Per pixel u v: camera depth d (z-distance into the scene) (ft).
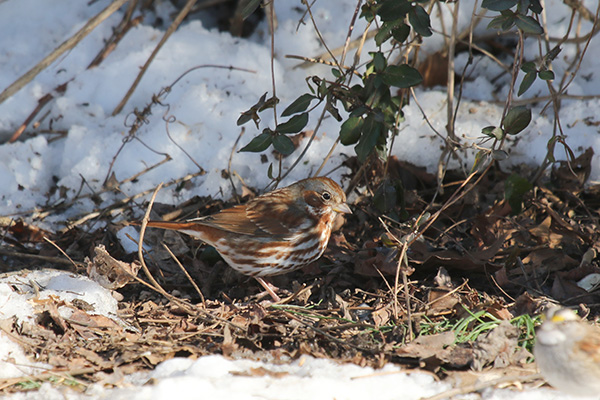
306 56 44.21
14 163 41.01
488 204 38.09
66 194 40.19
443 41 44.09
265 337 28.17
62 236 37.99
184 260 36.29
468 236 36.22
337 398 23.06
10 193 40.14
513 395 23.12
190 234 32.76
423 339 26.76
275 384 23.72
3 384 23.89
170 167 40.29
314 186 32.55
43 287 31.19
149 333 28.71
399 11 30.12
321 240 33.12
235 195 38.96
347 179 39.22
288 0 46.16
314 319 30.01
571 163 36.68
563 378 20.65
